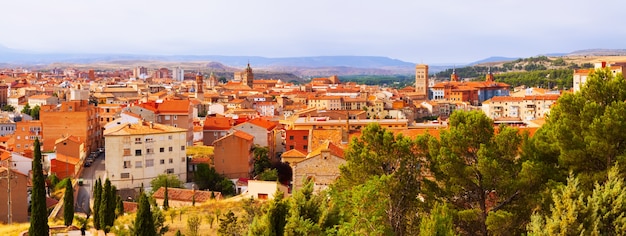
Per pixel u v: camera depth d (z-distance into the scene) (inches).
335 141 5359.3
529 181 2492.6
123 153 6594.5
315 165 4234.7
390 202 2549.2
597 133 2396.7
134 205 5413.4
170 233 3900.1
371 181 2506.2
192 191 5438.0
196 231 3762.3
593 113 2464.3
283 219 2271.2
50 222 4660.4
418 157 2832.2
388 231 2333.9
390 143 2834.6
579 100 2559.1
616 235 1867.6
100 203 4067.4
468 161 2672.2
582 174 2405.3
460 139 2640.3
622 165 2299.5
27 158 7234.3
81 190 6604.3
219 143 7012.8
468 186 2635.3
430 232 1996.8
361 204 2399.1
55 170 7052.2
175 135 6943.9
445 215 2037.4
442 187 2758.4
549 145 2610.7
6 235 4025.6
